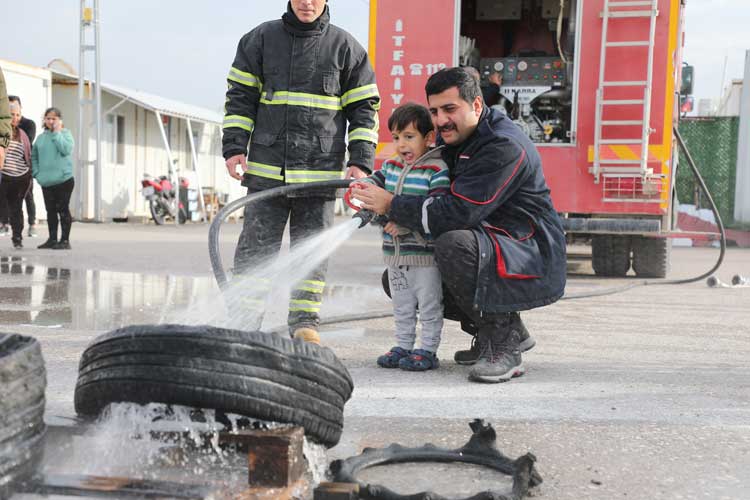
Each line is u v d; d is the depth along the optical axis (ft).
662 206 26.50
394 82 27.27
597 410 10.98
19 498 6.11
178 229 61.52
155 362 6.95
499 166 12.48
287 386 7.14
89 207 69.05
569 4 31.76
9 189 35.94
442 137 13.03
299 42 13.88
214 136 96.27
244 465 7.41
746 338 17.92
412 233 13.35
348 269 32.30
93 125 67.77
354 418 10.30
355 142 14.10
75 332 16.31
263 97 13.99
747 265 39.65
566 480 8.08
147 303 20.77
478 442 8.51
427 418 10.37
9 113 21.75
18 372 6.27
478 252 12.51
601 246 30.91
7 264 29.91
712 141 59.72
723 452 9.14
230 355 6.96
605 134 26.30
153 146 80.23
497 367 12.76
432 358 13.73
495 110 13.28
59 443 7.30
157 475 7.09
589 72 26.50
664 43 25.86
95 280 25.75
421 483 7.82
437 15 26.94
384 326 18.15
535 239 13.10
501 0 33.14
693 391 12.34
